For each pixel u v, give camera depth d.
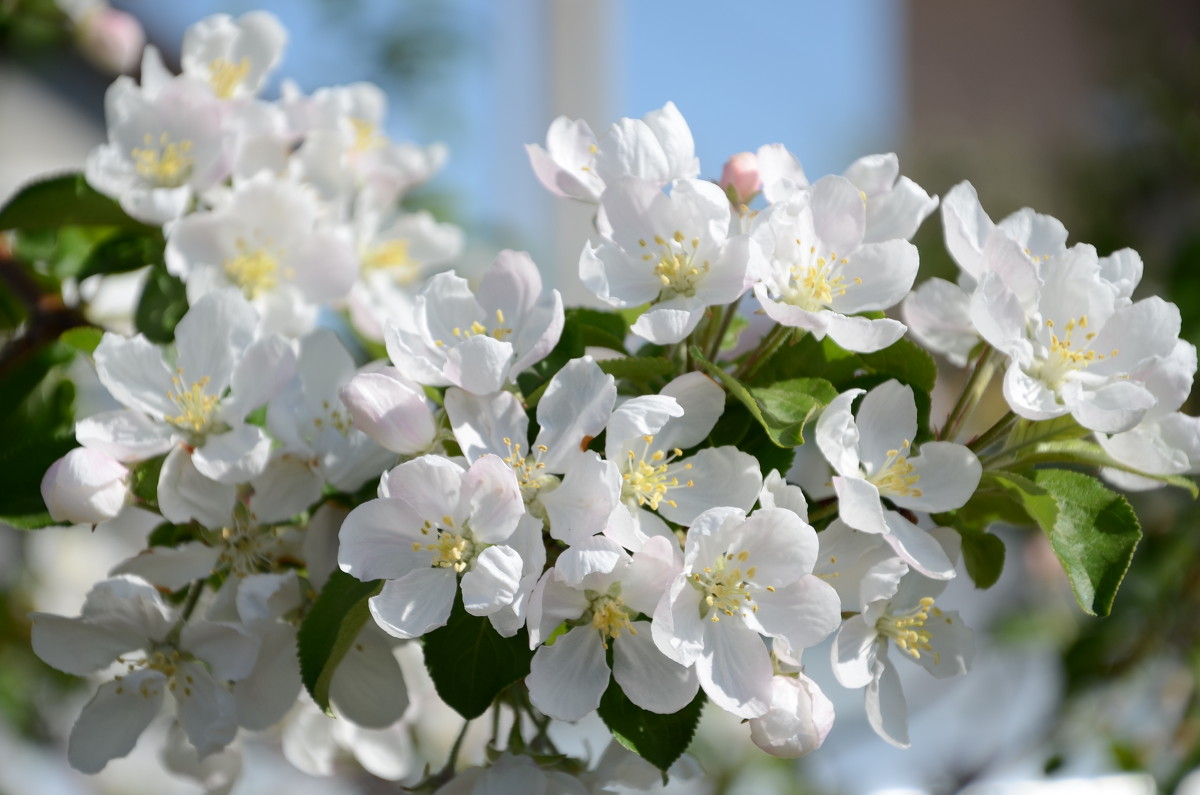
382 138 0.59
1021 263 0.44
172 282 0.52
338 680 0.47
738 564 0.42
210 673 0.45
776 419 0.43
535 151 0.46
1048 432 0.45
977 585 0.47
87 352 0.54
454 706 0.42
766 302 0.43
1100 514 0.44
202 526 0.46
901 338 0.45
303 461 0.46
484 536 0.41
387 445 0.43
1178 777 0.78
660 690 0.41
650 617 0.42
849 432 0.43
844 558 0.43
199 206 0.53
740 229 0.45
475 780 0.45
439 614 0.41
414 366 0.43
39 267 0.57
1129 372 0.44
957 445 0.44
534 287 0.45
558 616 0.42
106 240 0.53
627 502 0.43
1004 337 0.43
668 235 0.44
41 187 0.53
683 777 0.47
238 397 0.46
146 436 0.46
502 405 0.42
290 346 0.46
